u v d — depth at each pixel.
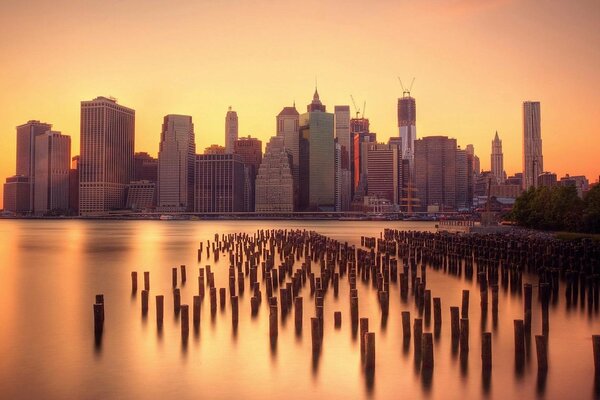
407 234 125.44
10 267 81.69
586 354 33.03
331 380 28.92
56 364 31.89
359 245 121.44
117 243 144.38
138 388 28.19
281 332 37.81
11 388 28.25
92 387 28.34
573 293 51.94
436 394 27.08
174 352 33.81
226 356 32.94
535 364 30.94
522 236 108.81
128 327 39.94
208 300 49.88
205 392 27.62
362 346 32.28
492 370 30.00
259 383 28.69
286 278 62.12
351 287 46.84
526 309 38.22
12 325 41.34
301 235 128.75
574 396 26.80
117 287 60.09
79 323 41.72
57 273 73.62
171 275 70.12
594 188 127.75
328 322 40.75
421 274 62.47
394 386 28.03
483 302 43.12
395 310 45.16
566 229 129.38
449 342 35.00
